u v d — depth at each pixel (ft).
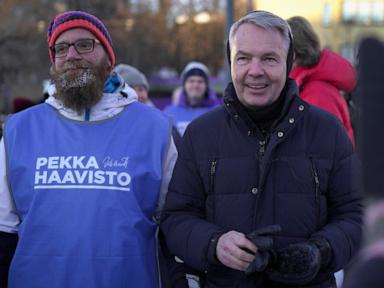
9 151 7.29
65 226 6.90
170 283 7.29
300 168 6.59
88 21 7.55
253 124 6.68
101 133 7.29
